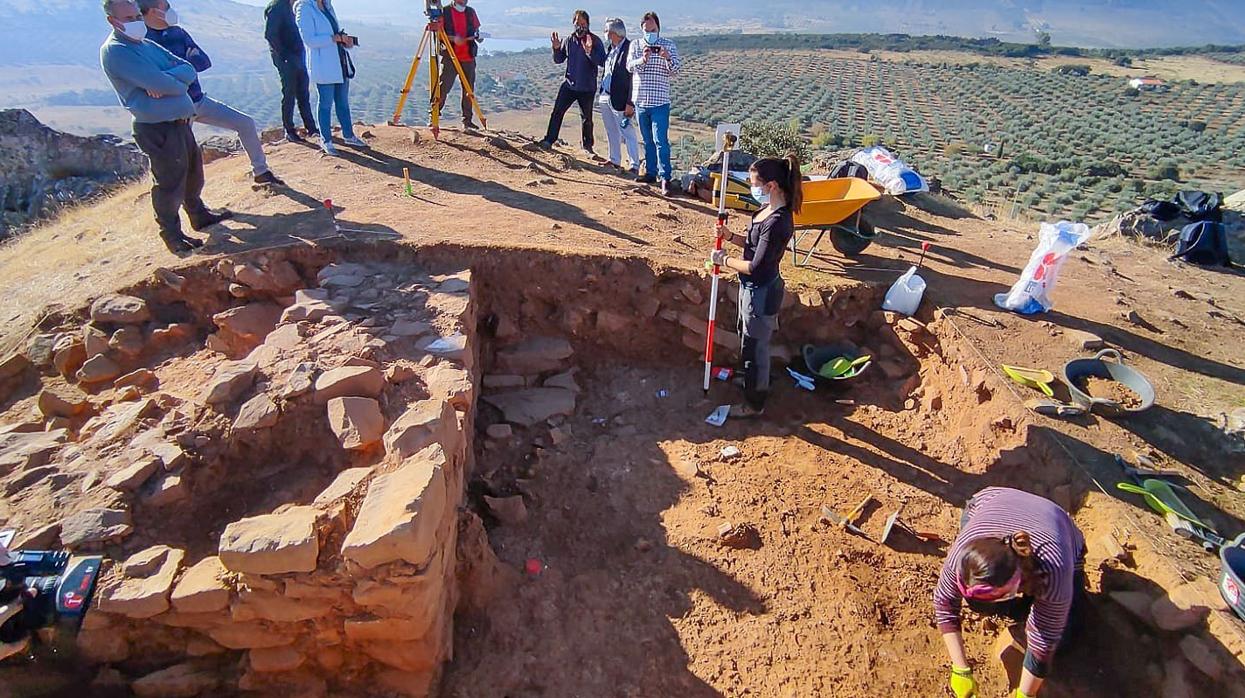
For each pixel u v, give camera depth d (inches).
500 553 182.5
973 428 220.1
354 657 142.3
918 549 190.2
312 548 127.9
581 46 388.8
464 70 408.2
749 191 314.8
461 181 339.6
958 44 5236.2
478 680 152.3
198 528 156.3
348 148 372.8
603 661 158.7
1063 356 231.3
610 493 205.9
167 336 220.4
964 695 145.1
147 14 250.7
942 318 251.9
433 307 220.5
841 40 5565.9
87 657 137.4
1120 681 152.2
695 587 177.2
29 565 132.5
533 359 252.4
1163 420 205.2
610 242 273.6
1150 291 292.0
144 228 287.9
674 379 257.6
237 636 138.1
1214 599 143.6
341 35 343.0
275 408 171.9
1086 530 176.1
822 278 273.7
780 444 228.2
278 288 237.5
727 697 153.6
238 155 398.6
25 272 265.3
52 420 189.3
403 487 135.4
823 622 169.8
